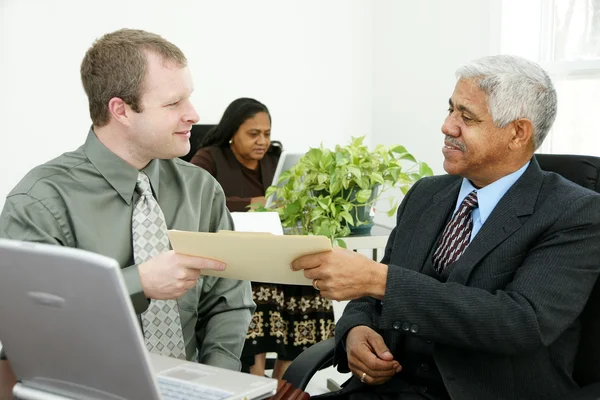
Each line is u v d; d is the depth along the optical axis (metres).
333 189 2.29
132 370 0.92
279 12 4.30
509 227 1.44
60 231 1.38
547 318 1.34
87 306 0.90
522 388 1.42
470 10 3.61
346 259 1.31
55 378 1.03
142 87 1.36
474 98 1.46
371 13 4.46
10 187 3.95
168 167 1.56
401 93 4.23
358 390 1.56
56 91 3.96
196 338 1.60
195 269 1.26
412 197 1.72
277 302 2.52
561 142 3.33
